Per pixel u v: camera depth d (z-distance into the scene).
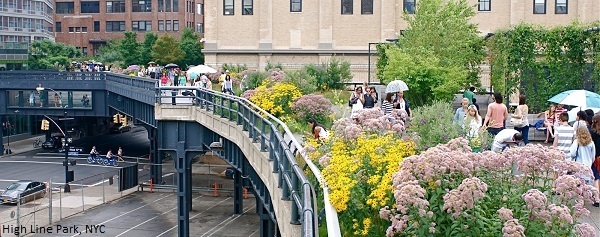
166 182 56.81
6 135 78.75
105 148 77.12
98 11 127.25
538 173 11.04
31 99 65.06
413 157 10.62
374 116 15.56
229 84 39.41
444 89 34.88
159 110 37.47
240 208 46.22
